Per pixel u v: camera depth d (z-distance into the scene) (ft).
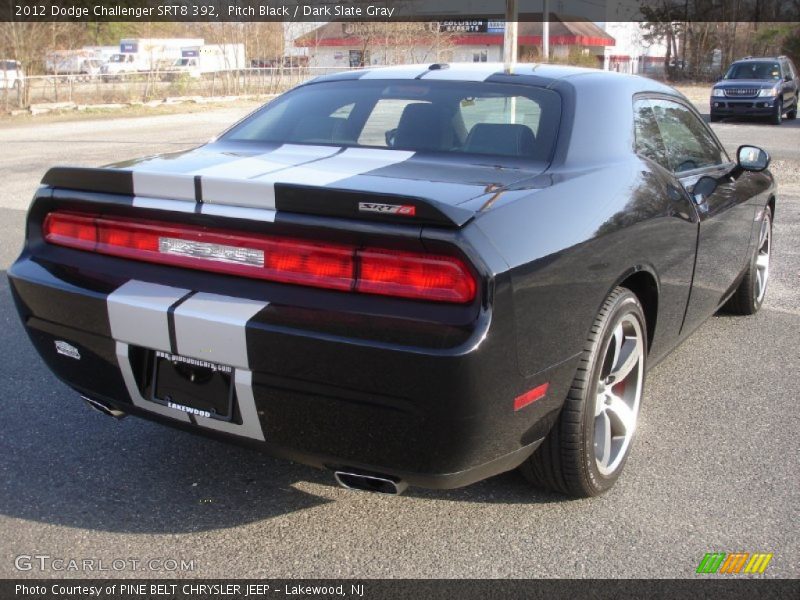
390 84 11.56
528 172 9.36
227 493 9.91
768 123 70.54
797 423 12.14
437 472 7.69
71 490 9.86
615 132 10.74
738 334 16.35
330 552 8.75
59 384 13.14
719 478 10.44
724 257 13.67
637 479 10.41
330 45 124.16
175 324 8.01
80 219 8.86
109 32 110.73
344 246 7.51
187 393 8.36
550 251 8.07
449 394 7.22
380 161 9.70
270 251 7.77
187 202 8.13
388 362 7.27
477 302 7.22
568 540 9.02
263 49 110.32
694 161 13.14
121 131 57.93
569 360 8.60
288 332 7.55
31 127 61.05
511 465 8.54
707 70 175.22
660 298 10.84
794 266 21.97
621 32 186.50
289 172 9.01
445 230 7.23
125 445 11.09
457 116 10.57
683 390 13.41
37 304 9.09
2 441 11.07
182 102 86.48
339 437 7.77
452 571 8.45
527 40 131.75
